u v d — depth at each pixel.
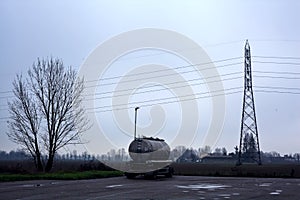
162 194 20.36
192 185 26.89
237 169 45.25
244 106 47.81
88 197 18.56
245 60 45.75
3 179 30.30
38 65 44.59
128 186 25.41
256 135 49.31
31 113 41.12
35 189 22.73
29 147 40.78
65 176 33.38
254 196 20.03
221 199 18.55
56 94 41.66
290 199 18.81
